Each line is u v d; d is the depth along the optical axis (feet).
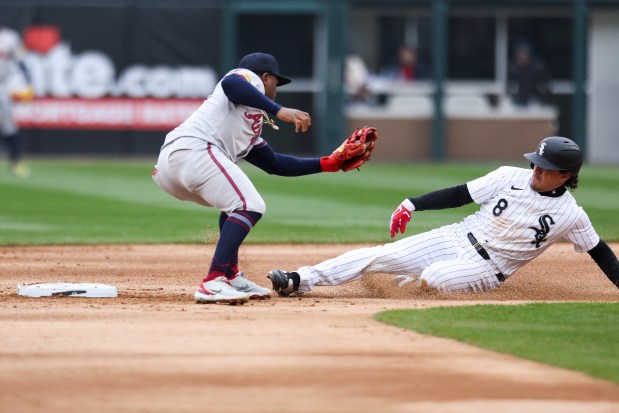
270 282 101.60
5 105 245.65
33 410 52.42
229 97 81.41
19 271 108.06
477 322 73.51
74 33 292.20
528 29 304.30
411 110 306.14
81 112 294.46
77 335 68.85
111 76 293.84
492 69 306.35
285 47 301.02
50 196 198.59
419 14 305.12
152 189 214.48
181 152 82.02
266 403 53.88
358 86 306.14
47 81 293.02
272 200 196.13
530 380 58.44
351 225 156.87
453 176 247.09
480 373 59.77
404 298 88.69
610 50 303.89
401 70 306.96
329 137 299.99
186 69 294.87
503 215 86.89
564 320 74.54
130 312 78.33
